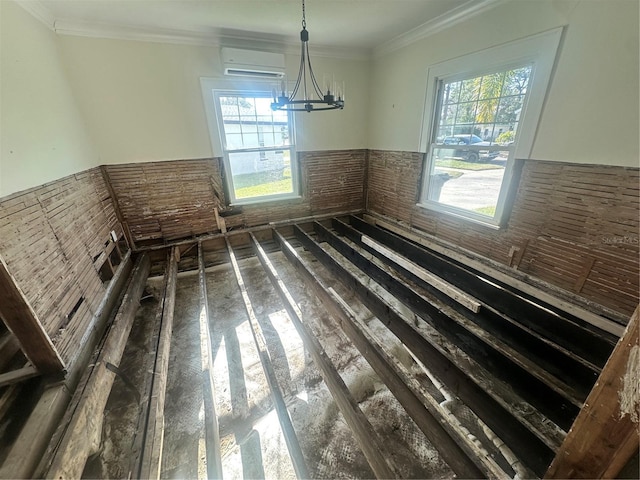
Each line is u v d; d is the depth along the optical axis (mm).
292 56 3271
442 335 1880
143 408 1284
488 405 1288
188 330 2178
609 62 1621
